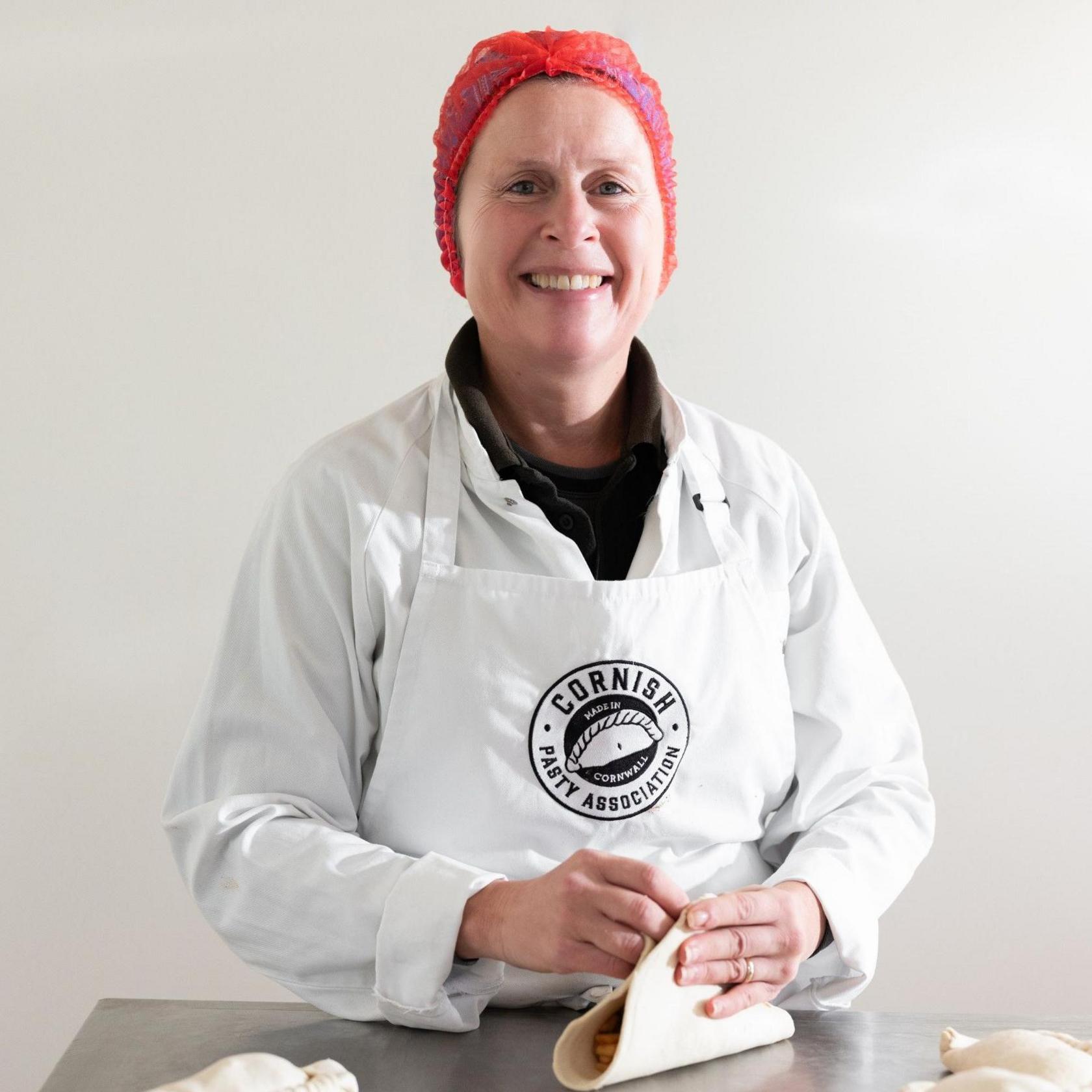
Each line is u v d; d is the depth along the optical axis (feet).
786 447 7.46
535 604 3.67
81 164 7.12
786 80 7.35
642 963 2.94
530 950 3.14
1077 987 7.72
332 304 7.25
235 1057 2.81
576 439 3.94
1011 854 7.69
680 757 3.75
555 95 3.67
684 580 3.80
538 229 3.67
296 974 3.50
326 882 3.40
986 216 7.49
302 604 3.75
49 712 7.23
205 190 7.17
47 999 7.29
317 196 7.22
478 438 3.78
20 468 7.16
